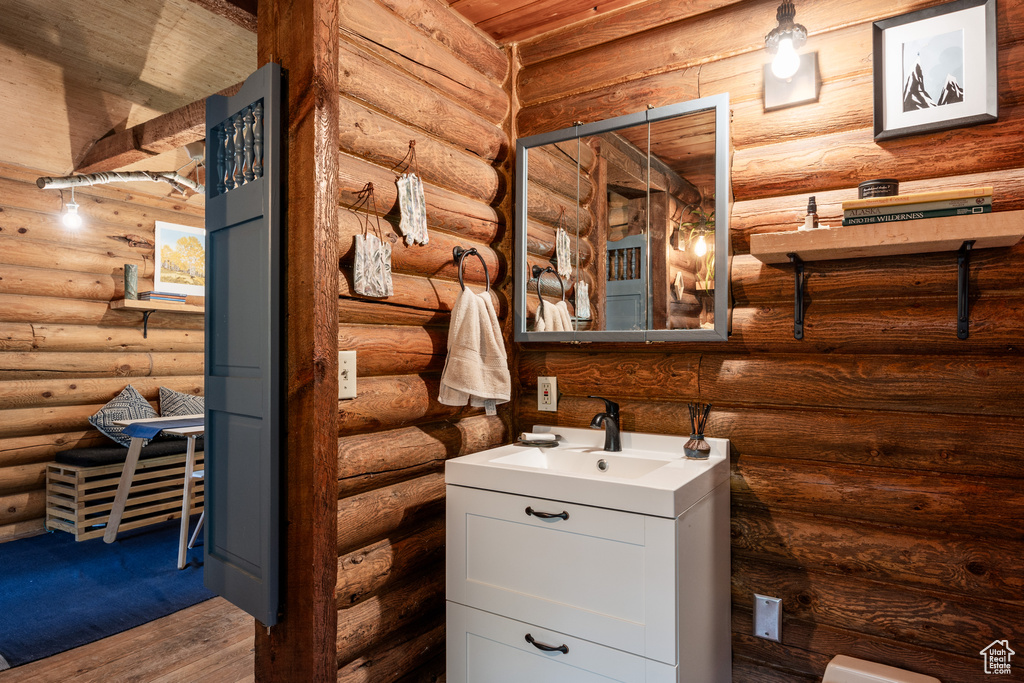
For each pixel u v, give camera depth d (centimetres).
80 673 216
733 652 185
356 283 162
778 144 181
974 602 153
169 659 227
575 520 149
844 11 172
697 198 186
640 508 139
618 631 143
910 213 144
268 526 150
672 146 192
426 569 192
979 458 154
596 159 207
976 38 154
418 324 192
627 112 207
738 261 185
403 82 183
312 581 147
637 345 204
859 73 170
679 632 137
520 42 236
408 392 183
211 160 181
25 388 391
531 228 221
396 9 188
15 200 391
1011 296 152
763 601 179
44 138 386
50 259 407
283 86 156
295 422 152
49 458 404
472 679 168
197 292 494
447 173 199
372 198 170
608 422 196
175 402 453
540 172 219
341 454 159
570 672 150
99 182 374
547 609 154
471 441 208
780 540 177
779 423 178
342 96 164
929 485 158
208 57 389
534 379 227
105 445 424
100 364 433
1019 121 151
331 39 153
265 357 151
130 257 455
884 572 163
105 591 292
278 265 153
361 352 167
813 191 176
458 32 213
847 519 170
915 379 161
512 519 160
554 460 199
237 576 161
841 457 171
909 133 161
